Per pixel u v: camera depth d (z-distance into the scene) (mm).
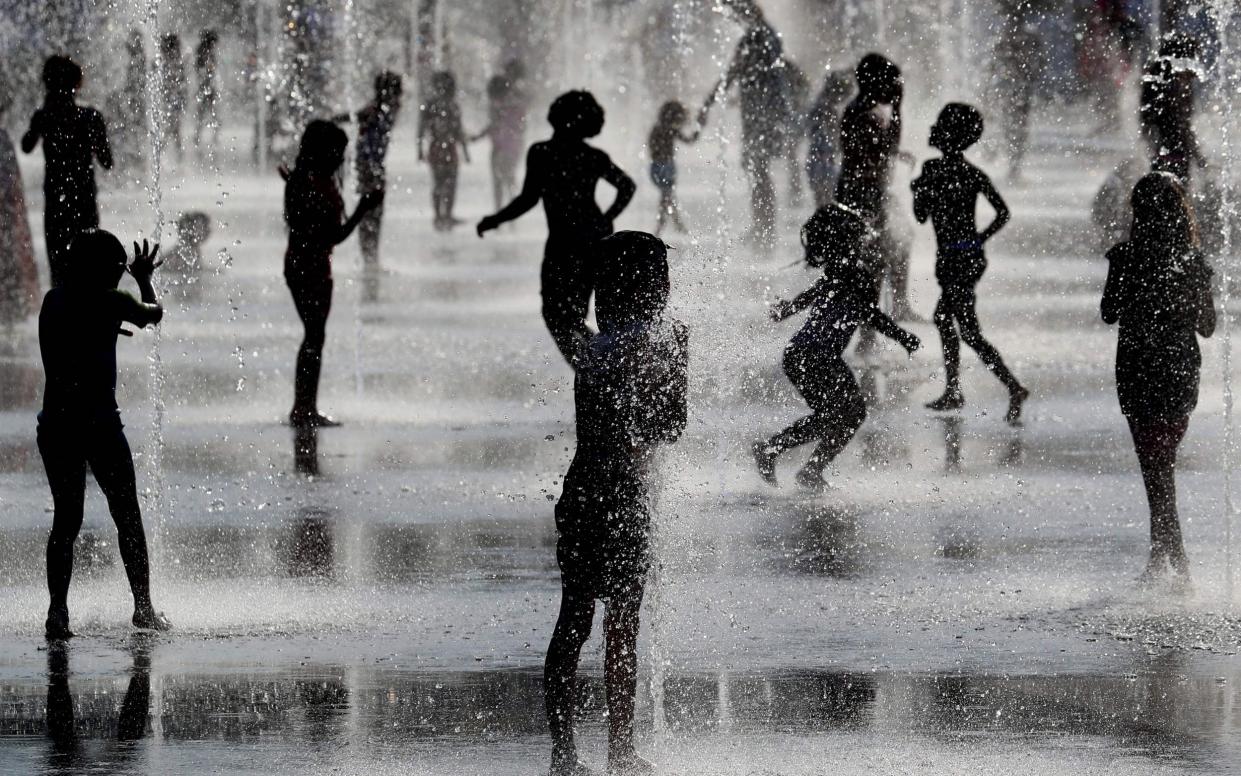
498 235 81312
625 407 17594
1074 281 61812
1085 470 34125
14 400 42062
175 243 62875
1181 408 25250
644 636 22984
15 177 54375
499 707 19906
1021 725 19219
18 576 26422
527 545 28469
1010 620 23719
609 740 17734
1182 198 25391
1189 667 21438
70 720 19516
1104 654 22031
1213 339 49031
